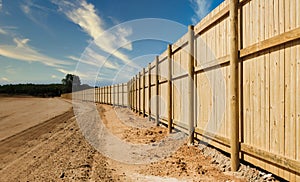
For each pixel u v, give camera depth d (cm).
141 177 494
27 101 4184
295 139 357
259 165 439
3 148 768
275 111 396
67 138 928
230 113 501
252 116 453
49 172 527
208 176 477
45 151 723
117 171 538
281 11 378
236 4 486
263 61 422
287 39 360
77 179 480
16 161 620
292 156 363
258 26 431
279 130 387
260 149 425
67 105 3197
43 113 2045
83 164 583
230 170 500
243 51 468
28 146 794
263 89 423
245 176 454
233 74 491
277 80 390
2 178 499
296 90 354
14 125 1310
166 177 487
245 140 477
